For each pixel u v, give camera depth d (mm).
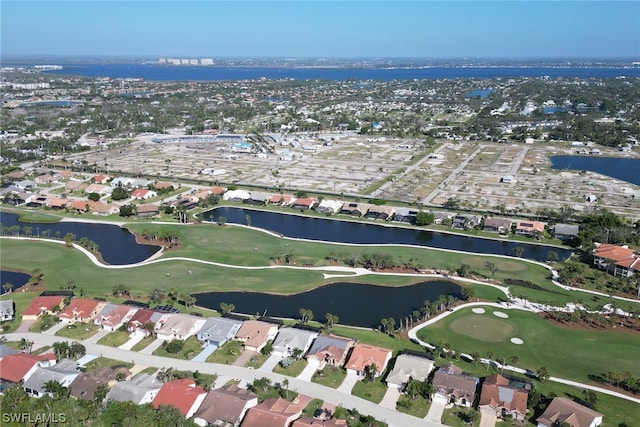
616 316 145000
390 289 165750
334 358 121375
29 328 138625
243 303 156500
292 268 179250
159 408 101875
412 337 135250
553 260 184875
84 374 112375
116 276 172375
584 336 135000
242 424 98625
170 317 137875
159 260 186000
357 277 172125
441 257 188000
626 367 121375
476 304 153250
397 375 114875
